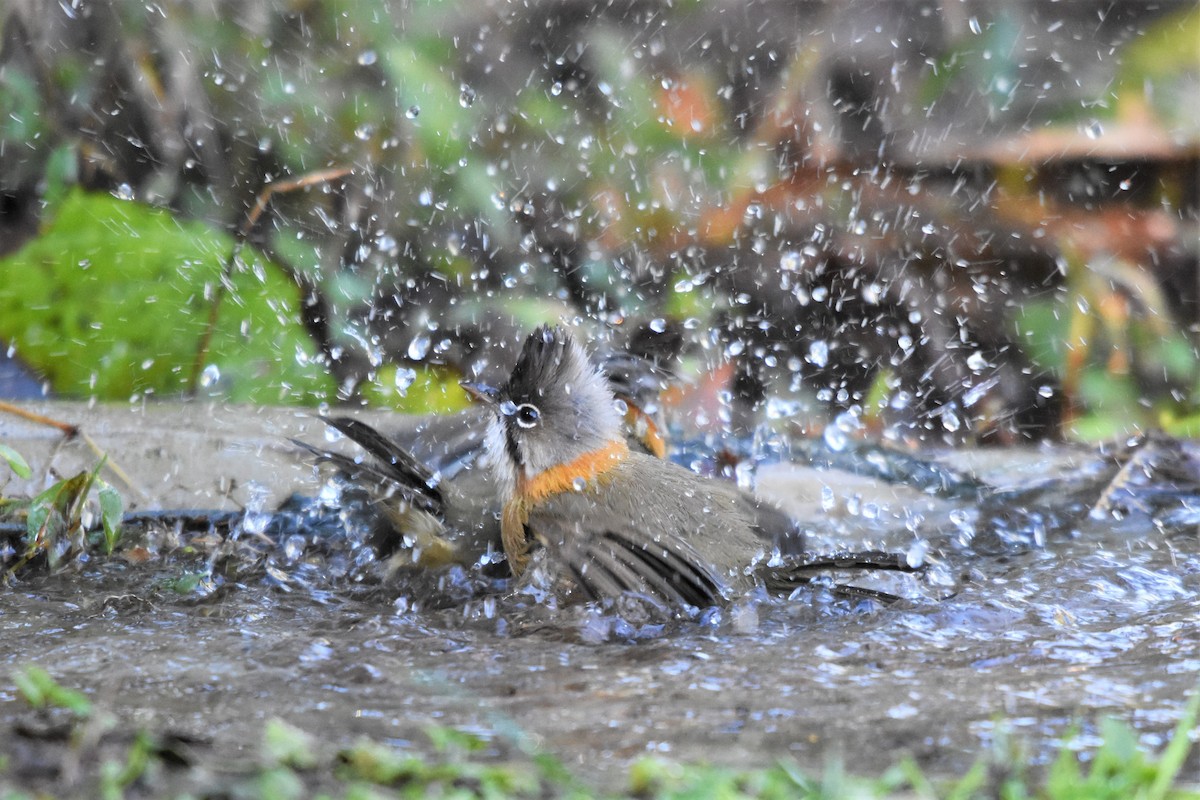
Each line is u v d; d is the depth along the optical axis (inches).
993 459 417.4
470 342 501.7
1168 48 544.4
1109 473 397.1
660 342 508.7
